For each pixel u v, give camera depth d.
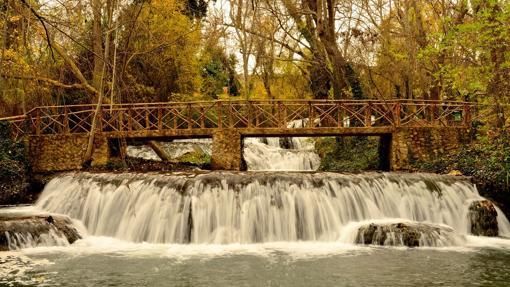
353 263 9.38
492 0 14.65
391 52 24.78
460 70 17.56
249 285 8.06
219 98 35.22
